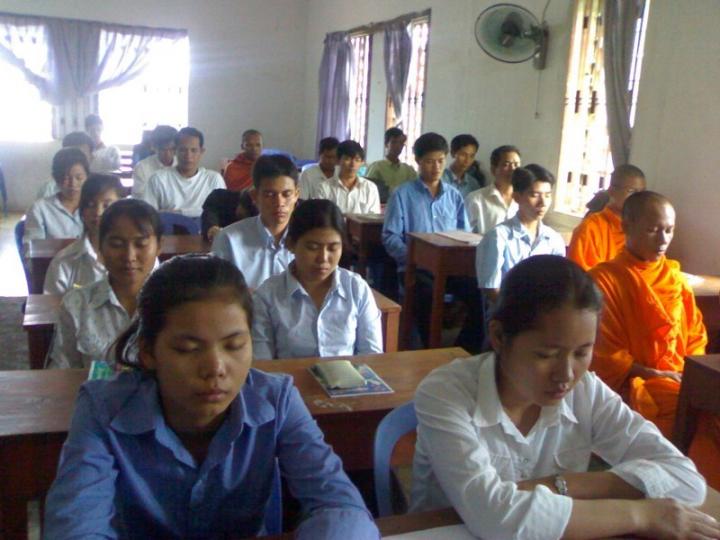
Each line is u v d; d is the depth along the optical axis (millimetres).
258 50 9234
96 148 7289
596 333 1013
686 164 3527
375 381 1690
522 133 5020
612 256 3084
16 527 1386
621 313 2191
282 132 9570
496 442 1136
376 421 1590
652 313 2160
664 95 3672
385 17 7102
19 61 8281
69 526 862
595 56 4371
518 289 1020
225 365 884
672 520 985
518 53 4773
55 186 4285
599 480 1073
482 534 980
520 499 985
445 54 6012
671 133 3623
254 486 1024
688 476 1093
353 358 1860
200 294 879
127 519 969
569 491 1052
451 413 1113
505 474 1145
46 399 1479
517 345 1015
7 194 8688
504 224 3139
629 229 2238
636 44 3953
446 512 1051
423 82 6543
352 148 4938
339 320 1994
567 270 1008
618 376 2162
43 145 8633
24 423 1366
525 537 956
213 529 1010
